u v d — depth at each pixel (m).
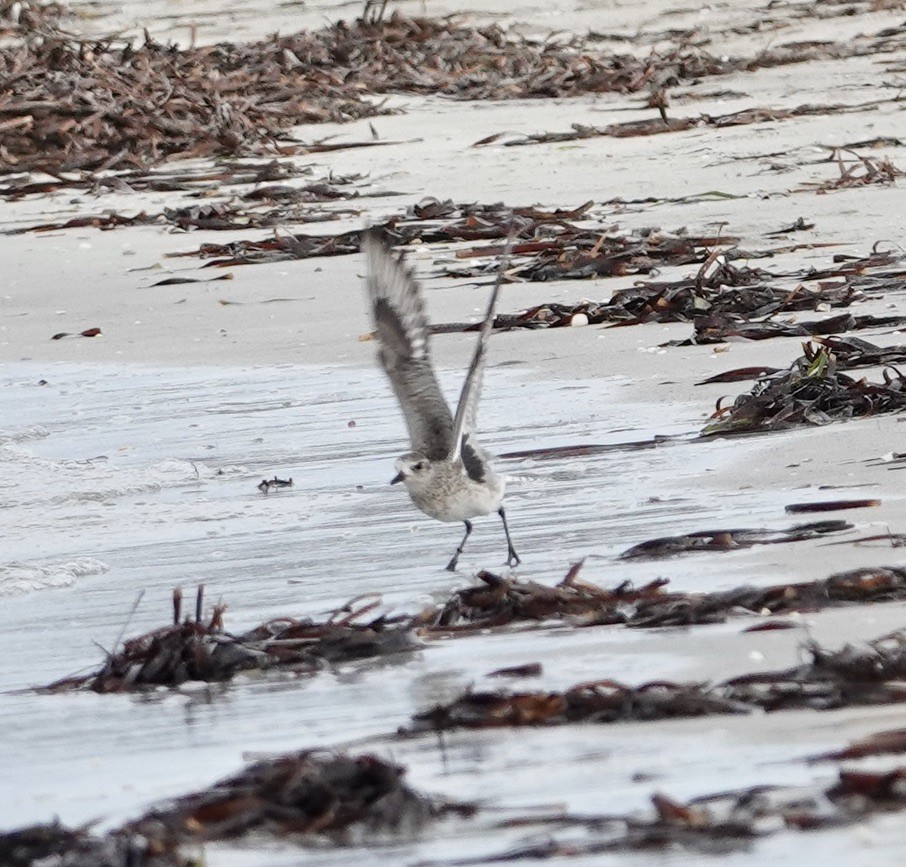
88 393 18.11
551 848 6.17
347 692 8.60
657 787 6.70
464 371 17.17
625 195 27.44
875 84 37.81
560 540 11.27
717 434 13.53
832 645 8.35
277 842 6.52
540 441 14.07
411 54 42.94
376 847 6.40
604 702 7.60
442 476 10.23
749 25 46.56
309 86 39.31
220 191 30.95
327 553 11.77
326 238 25.11
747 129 33.12
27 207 30.39
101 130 34.56
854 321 17.25
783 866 5.88
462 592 9.68
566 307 19.05
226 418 16.52
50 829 6.64
